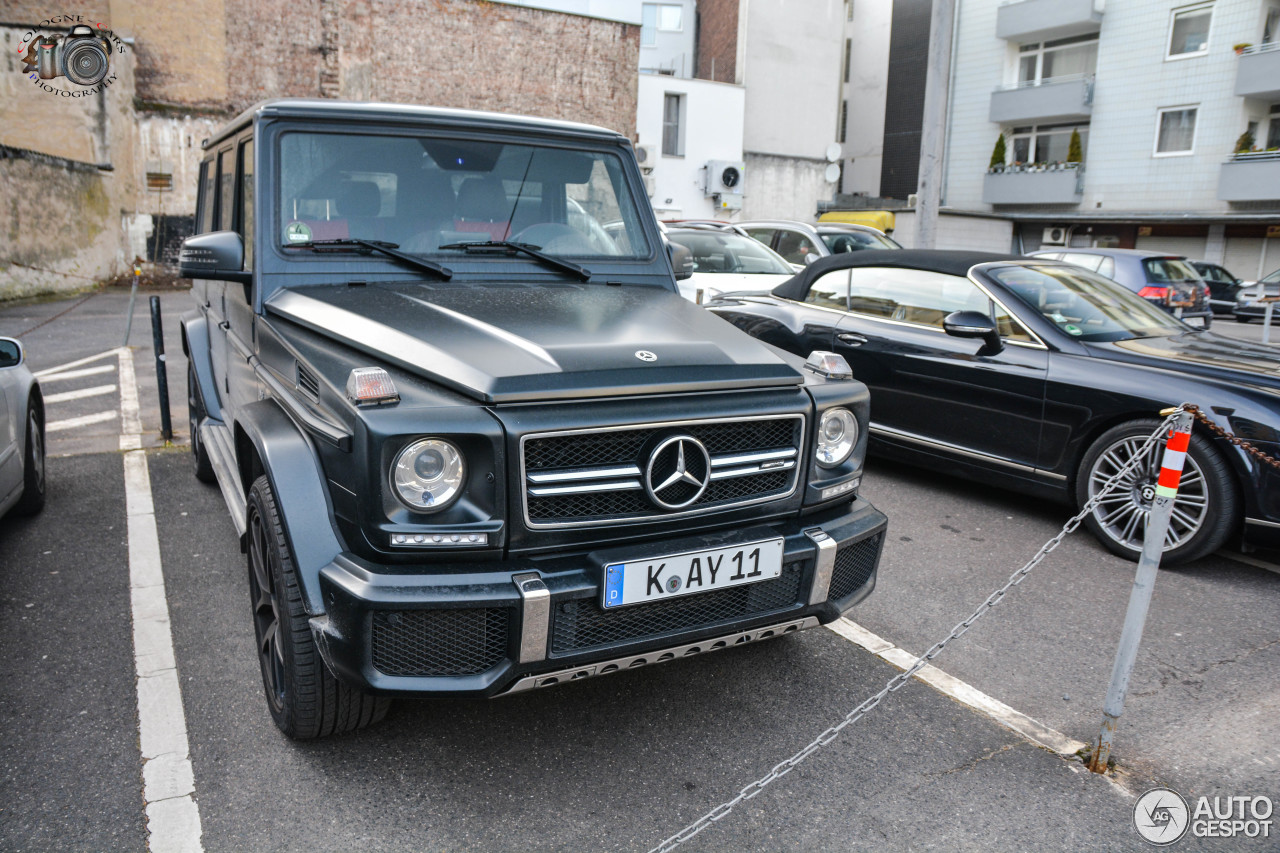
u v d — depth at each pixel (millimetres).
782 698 3170
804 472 2709
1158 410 4445
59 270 17484
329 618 2275
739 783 2670
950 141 31125
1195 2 24453
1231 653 3607
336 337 2695
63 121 18953
